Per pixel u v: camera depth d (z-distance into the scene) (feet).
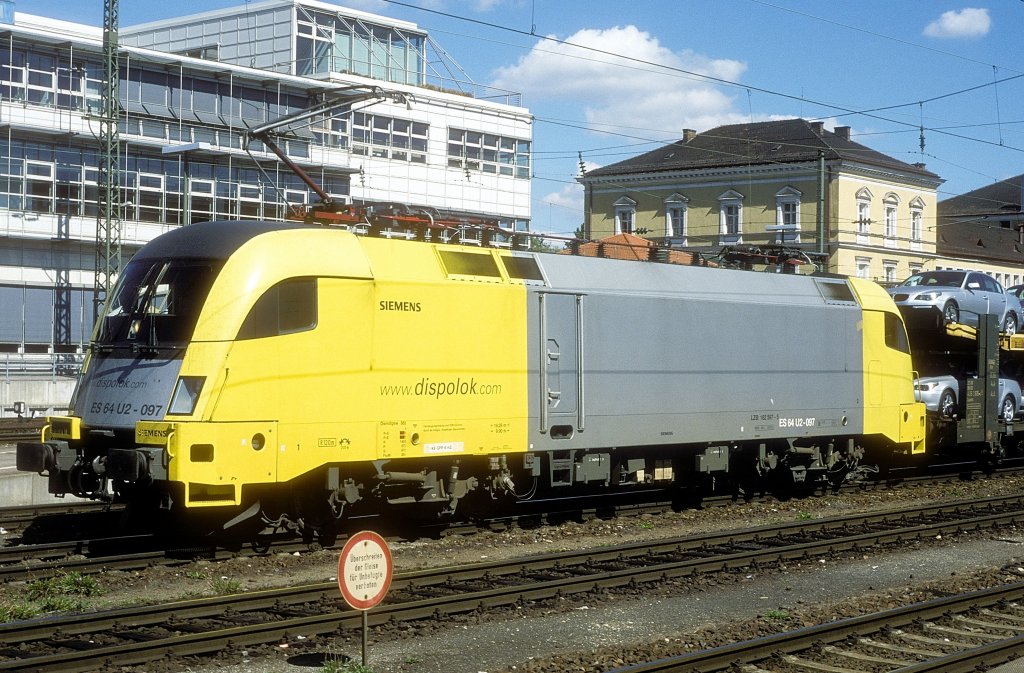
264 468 44.98
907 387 75.92
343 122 162.20
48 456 46.62
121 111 139.54
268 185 153.48
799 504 68.80
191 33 179.01
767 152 212.64
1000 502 67.97
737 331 65.05
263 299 45.52
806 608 40.14
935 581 45.78
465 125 178.91
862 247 207.51
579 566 46.01
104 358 47.39
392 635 34.68
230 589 40.68
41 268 137.49
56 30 157.58
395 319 49.49
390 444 49.14
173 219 145.18
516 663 32.68
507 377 53.78
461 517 57.67
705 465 63.87
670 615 38.91
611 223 229.25
